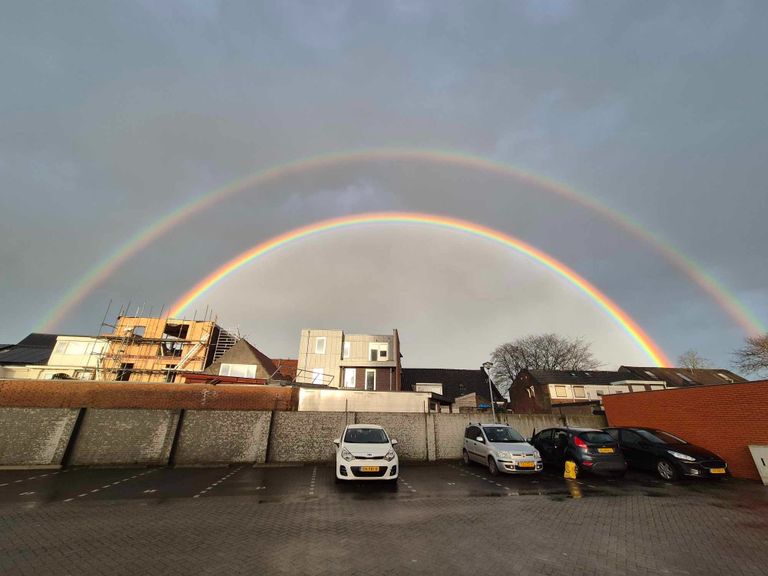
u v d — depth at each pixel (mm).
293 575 4609
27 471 12344
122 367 33781
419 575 4633
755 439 11961
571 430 12734
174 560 5055
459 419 16594
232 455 14109
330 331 36188
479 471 13297
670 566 4977
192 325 36750
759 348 37219
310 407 20922
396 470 10469
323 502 8578
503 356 58062
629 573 4758
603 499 8984
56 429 13375
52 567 4789
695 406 14000
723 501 8758
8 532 6176
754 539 6047
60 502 8422
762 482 10906
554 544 5785
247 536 6082
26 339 42000
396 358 35562
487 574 4695
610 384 41156
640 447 12547
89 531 6297
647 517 7363
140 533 6215
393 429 15781
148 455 13680
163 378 33656
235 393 16688
